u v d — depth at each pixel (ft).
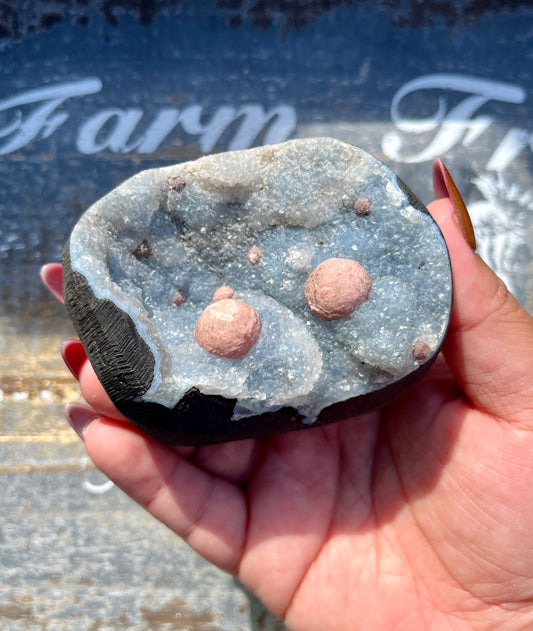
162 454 0.54
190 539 0.56
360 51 0.79
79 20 0.78
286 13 0.78
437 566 0.53
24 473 0.70
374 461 0.59
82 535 0.69
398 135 0.77
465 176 0.76
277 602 0.55
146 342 0.45
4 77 0.78
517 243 0.74
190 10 0.78
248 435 0.48
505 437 0.51
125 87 0.78
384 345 0.46
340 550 0.55
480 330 0.51
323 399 0.47
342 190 0.48
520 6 0.79
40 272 0.70
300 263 0.48
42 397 0.72
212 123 0.78
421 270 0.47
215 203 0.49
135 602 0.67
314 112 0.78
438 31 0.78
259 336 0.47
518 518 0.49
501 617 0.51
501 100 0.78
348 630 0.53
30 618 0.67
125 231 0.49
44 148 0.77
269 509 0.56
